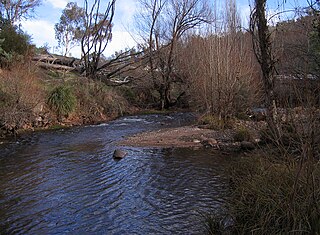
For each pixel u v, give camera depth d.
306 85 3.89
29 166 8.78
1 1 25.48
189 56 21.45
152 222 5.35
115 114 20.78
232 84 14.34
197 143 11.66
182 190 6.87
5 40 17.25
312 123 3.79
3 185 7.21
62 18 33.38
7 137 12.72
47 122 15.30
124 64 27.08
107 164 9.09
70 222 5.40
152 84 25.45
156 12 24.61
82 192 6.82
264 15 7.07
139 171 8.38
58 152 10.50
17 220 5.46
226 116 14.62
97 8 24.05
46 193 6.74
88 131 14.85
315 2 4.28
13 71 15.55
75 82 19.55
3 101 13.34
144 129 15.58
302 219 3.71
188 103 25.05
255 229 3.94
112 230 5.11
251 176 5.36
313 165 3.87
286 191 4.16
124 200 6.37
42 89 16.30
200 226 5.04
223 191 6.62
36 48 21.44
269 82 6.35
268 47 6.77
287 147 4.86
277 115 5.08
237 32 15.15
